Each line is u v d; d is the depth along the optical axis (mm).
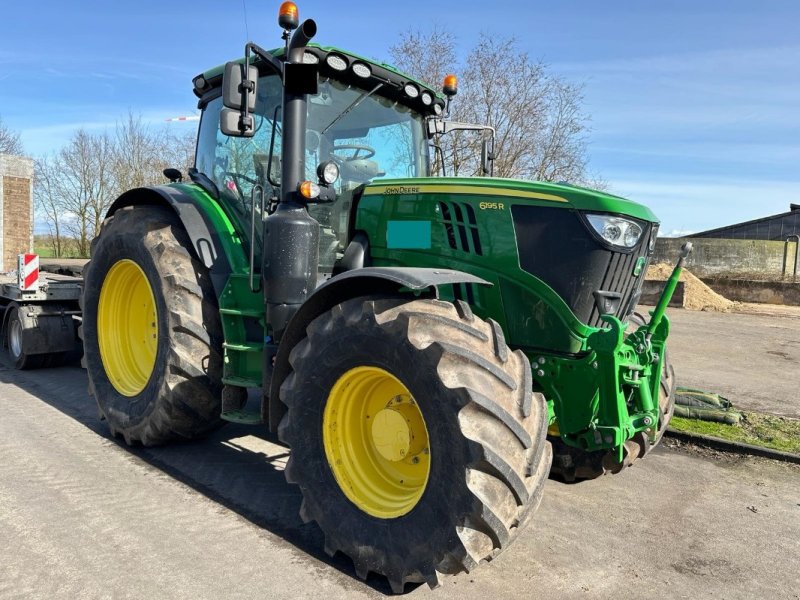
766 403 6430
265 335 3809
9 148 32750
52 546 3078
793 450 4848
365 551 2838
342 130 4172
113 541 3152
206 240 4250
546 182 3506
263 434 4969
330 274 3992
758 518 3781
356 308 2951
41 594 2672
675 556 3277
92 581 2785
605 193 3326
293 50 3521
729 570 3152
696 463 4723
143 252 4352
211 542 3191
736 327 12836
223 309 4113
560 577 3014
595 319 3279
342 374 2971
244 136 3623
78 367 7273
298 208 3605
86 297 4965
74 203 31422
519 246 3320
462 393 2514
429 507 2627
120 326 4930
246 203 4320
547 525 3580
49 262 13242
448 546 2545
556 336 3270
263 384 3678
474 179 3521
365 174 4312
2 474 3947
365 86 4266
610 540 3428
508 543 2598
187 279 4180
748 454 4895
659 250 23797
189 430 4340
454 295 3506
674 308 16188
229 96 3555
